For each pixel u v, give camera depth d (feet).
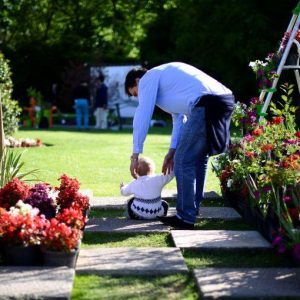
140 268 18.75
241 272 18.60
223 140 23.20
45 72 131.23
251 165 25.07
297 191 21.24
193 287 17.67
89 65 123.03
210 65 109.70
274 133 26.30
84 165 43.62
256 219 24.08
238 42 103.45
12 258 19.16
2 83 56.75
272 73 29.04
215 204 29.86
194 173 23.67
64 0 126.21
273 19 105.81
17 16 127.65
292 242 18.95
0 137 28.07
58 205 25.07
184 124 23.71
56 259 18.90
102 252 20.59
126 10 122.21
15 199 24.17
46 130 86.22
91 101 118.42
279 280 17.87
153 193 25.32
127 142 64.39
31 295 16.31
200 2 111.45
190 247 21.02
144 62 132.26
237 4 105.09
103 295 16.90
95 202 28.91
